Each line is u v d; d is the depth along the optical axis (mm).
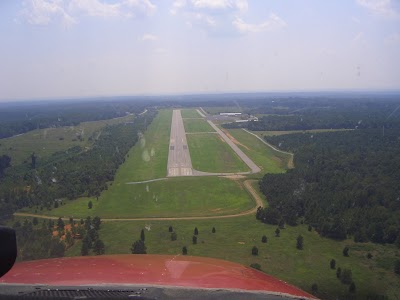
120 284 5238
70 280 5375
